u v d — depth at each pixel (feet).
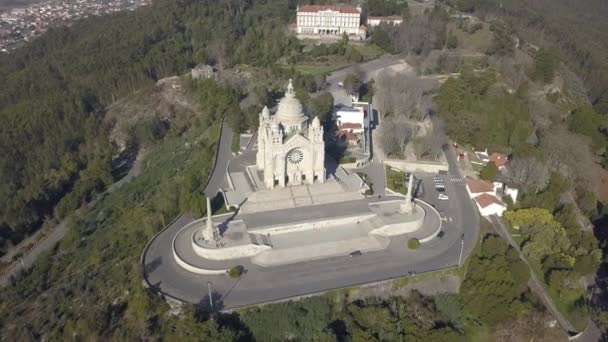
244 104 641.81
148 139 643.45
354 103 637.30
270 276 346.74
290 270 353.72
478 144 543.39
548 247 384.47
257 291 331.36
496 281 338.13
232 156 513.86
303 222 394.32
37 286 372.17
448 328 313.94
